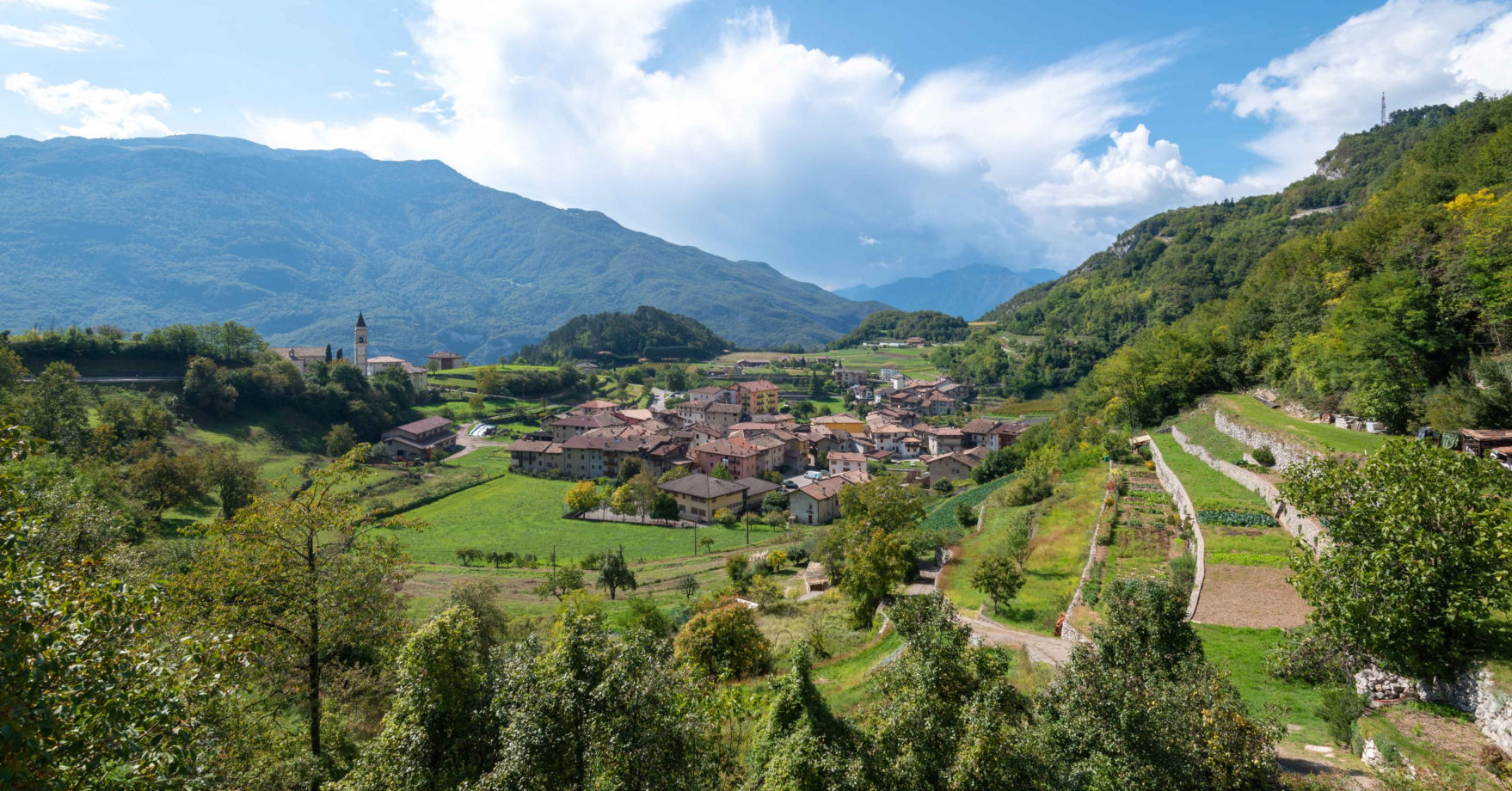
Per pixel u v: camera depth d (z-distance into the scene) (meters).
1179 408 79.81
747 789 18.81
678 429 170.38
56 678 11.04
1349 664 23.16
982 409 178.50
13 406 78.56
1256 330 74.56
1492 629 20.30
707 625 38.41
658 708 16.95
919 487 114.69
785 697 18.78
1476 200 53.00
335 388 148.00
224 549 22.33
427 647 18.98
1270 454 50.19
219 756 18.66
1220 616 30.86
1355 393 50.97
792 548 76.81
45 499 31.31
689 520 108.75
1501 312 45.16
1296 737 20.89
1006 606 41.41
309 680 23.66
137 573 28.38
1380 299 50.47
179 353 136.75
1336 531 21.72
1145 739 16.28
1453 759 17.20
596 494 108.88
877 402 196.62
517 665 18.45
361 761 18.09
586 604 48.75
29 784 10.47
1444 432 41.88
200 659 16.11
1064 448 87.38
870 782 16.34
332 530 23.89
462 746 18.58
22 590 11.17
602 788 15.76
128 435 97.50
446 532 97.88
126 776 11.90
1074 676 18.48
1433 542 19.16
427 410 176.25
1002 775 15.67
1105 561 42.22
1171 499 53.72
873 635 42.28
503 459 145.25
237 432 122.62
